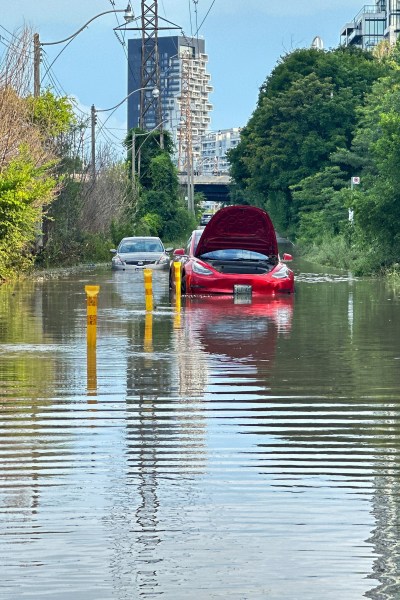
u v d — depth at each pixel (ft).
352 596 37.78
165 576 39.70
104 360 98.27
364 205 269.23
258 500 49.90
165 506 48.80
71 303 167.63
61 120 281.95
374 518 46.83
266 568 40.52
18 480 53.67
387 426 67.36
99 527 45.62
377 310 153.48
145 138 529.04
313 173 529.86
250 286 179.22
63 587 38.70
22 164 228.43
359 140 449.89
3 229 228.02
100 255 344.90
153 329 126.62
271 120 558.56
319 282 231.09
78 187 327.06
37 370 91.76
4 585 38.88
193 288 179.52
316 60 567.59
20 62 265.34
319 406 74.54
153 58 549.95
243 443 62.34
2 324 133.18
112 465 56.85
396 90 380.17
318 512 47.83
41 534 44.73
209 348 107.45
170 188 544.21
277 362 96.73
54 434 64.75
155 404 75.05
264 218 177.47
